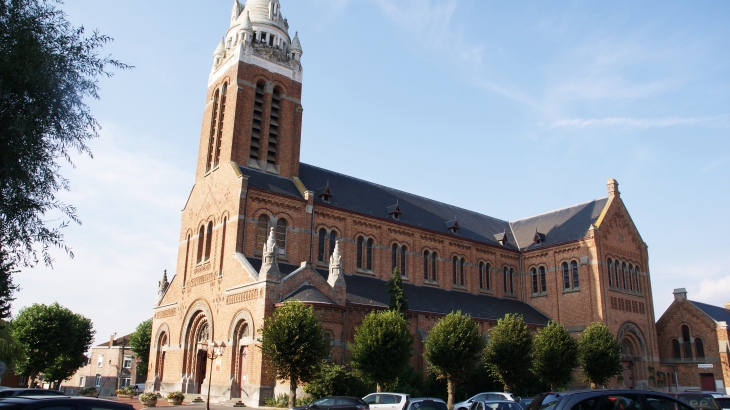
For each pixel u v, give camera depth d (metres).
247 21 58.62
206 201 55.84
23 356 55.28
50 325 68.75
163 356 57.47
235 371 45.41
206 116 60.50
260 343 42.47
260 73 57.91
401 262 60.56
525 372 48.62
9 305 28.61
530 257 71.12
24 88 18.31
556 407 16.48
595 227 65.38
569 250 67.19
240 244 49.03
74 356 75.62
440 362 44.88
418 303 55.31
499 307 64.31
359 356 40.28
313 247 53.66
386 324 41.19
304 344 37.72
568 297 66.00
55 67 18.92
